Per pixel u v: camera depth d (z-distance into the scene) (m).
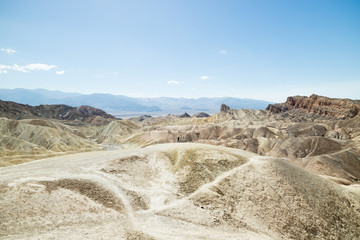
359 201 40.03
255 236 28.38
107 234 21.72
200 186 39.28
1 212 21.73
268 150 133.25
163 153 51.56
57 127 199.12
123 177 39.72
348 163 99.44
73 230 21.80
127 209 29.52
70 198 27.34
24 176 30.97
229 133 174.00
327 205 37.03
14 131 170.75
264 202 35.59
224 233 27.36
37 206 24.17
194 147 52.44
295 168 45.28
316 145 125.44
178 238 22.84
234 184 38.81
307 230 31.98
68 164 41.41
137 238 21.56
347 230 33.69
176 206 32.09
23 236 19.25
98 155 50.03
